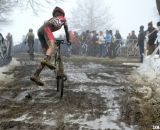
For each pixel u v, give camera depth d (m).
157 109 6.30
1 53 12.73
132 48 20.80
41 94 7.97
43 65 7.31
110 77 10.99
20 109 6.61
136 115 6.13
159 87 8.24
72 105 6.92
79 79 10.36
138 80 10.05
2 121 5.80
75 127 5.48
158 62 11.08
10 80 10.02
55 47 7.48
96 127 5.49
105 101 7.30
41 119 5.93
